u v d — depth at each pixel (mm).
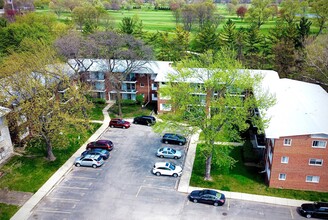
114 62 57594
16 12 118938
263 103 37281
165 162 41531
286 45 67188
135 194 36531
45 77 44031
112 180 39250
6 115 42812
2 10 131750
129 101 62375
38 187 37812
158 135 50688
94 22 108375
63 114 41469
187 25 112562
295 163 35969
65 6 142000
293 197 35781
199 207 34344
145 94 63500
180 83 38094
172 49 82875
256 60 73812
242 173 40438
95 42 57062
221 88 38125
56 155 44750
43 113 40844
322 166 35688
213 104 36875
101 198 35938
